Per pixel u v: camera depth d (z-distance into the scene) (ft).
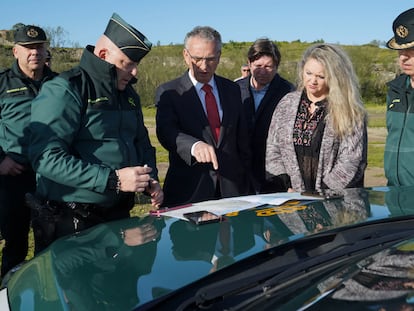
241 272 5.44
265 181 12.03
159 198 8.98
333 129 10.01
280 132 10.73
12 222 12.97
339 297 4.63
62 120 8.39
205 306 4.84
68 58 103.35
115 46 8.80
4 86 12.66
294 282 5.16
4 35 101.40
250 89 13.89
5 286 6.31
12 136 12.53
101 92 8.85
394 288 4.58
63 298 5.16
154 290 5.02
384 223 6.59
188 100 11.28
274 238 6.11
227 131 11.43
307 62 10.19
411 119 10.17
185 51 11.33
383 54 159.33
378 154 38.34
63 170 8.16
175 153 11.34
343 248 5.78
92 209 8.93
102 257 6.08
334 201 7.79
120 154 9.09
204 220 7.00
